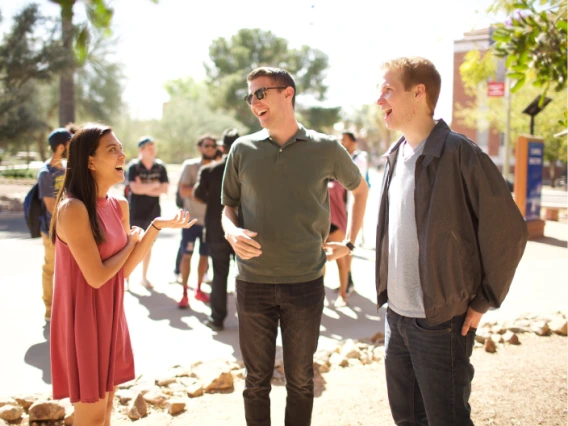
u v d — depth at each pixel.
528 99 25.44
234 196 3.12
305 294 2.86
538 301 6.46
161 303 6.46
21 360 4.49
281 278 2.84
